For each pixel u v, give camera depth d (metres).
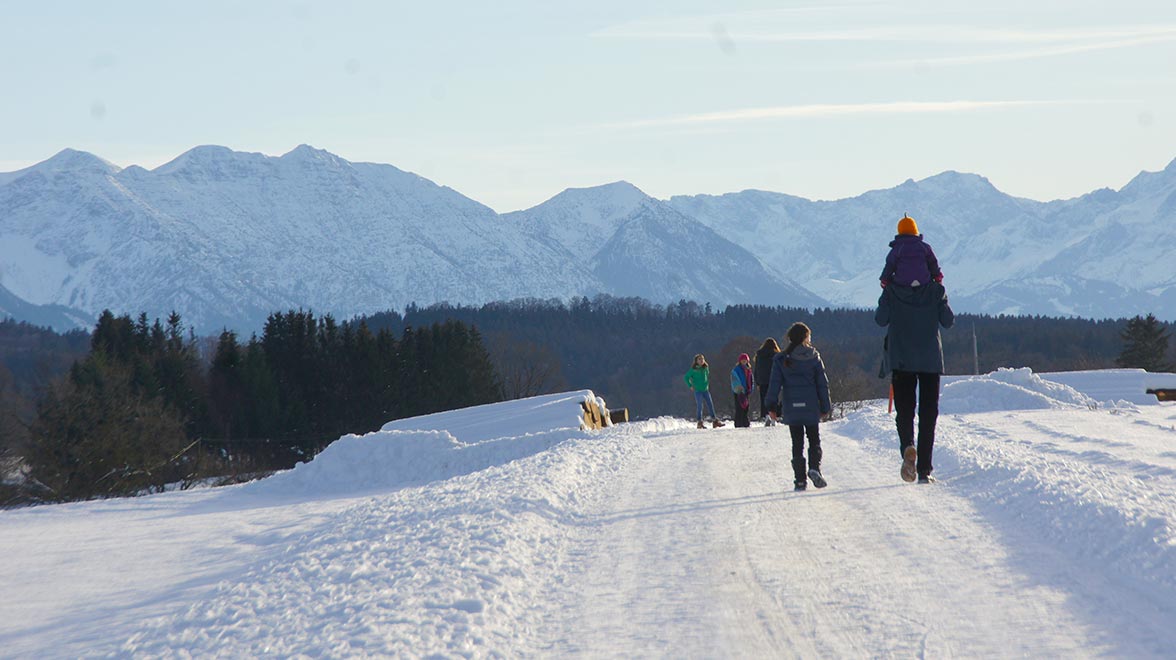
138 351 168.12
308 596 14.71
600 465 28.45
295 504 41.41
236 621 13.95
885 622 11.52
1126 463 21.64
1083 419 35.25
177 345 178.62
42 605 19.75
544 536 17.70
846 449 29.14
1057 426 32.16
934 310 21.33
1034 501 17.23
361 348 185.12
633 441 35.59
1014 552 14.27
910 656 10.36
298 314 188.62
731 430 42.41
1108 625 10.92
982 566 13.65
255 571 17.89
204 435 154.88
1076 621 11.12
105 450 87.56
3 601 20.41
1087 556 13.76
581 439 38.62
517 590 14.06
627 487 23.53
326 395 182.88
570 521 19.31
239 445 156.88
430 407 189.75
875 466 24.75
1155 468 20.48
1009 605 11.84
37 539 31.22
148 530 32.44
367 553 17.39
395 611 13.02
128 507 42.84
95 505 44.41
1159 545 13.44
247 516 35.69
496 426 63.97
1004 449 25.44
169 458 94.88
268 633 12.91
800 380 21.83
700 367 55.78
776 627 11.64
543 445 47.03
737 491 21.81
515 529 17.92
